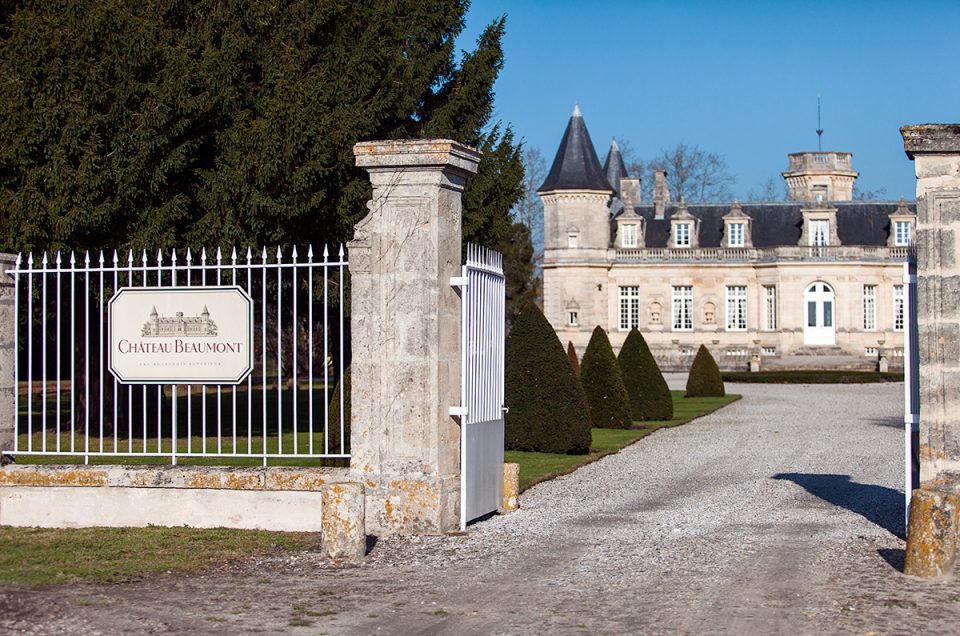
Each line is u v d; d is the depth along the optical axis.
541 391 18.42
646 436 22.39
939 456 9.66
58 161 16.61
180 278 18.36
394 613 7.44
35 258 17.20
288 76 18.67
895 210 70.00
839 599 7.73
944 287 9.67
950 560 8.46
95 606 7.65
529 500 12.83
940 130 9.65
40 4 17.95
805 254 67.75
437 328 10.21
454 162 10.26
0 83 17.00
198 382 10.80
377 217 10.31
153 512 10.73
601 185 70.69
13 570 8.80
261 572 8.74
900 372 55.09
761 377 51.03
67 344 20.47
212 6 19.19
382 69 21.31
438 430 10.23
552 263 70.88
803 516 11.46
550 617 7.30
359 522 9.27
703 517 11.39
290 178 17.98
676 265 70.44
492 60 24.81
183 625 7.18
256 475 10.52
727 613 7.35
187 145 17.64
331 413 13.33
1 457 11.25
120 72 17.03
